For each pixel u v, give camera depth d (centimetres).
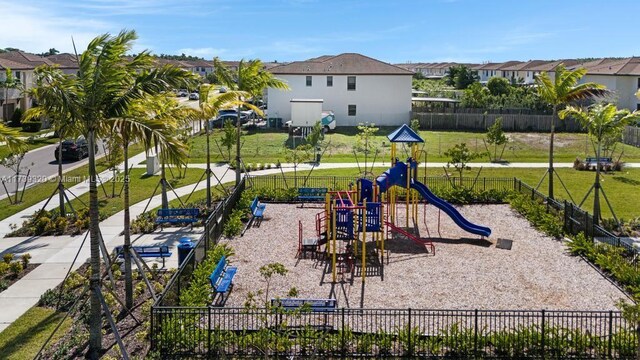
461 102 6631
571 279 1814
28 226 2402
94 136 1355
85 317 1477
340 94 5959
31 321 1487
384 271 1906
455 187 2997
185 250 1870
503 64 11606
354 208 1812
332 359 1303
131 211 2681
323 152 4494
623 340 1305
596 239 2189
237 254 2069
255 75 3150
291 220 2578
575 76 2558
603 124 2394
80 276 1767
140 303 1608
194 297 1550
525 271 1894
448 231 2411
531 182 3388
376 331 1390
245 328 1427
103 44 1255
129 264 1567
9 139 1559
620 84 6269
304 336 1329
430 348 1323
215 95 2692
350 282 1800
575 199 2939
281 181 3378
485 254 2083
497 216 2656
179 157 1267
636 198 2953
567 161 4216
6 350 1327
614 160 4097
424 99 6788
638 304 1253
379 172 3678
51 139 5097
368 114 6003
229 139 4047
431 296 1686
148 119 1281
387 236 2325
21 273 1862
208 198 2667
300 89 5947
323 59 6378
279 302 1334
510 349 1323
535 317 1465
